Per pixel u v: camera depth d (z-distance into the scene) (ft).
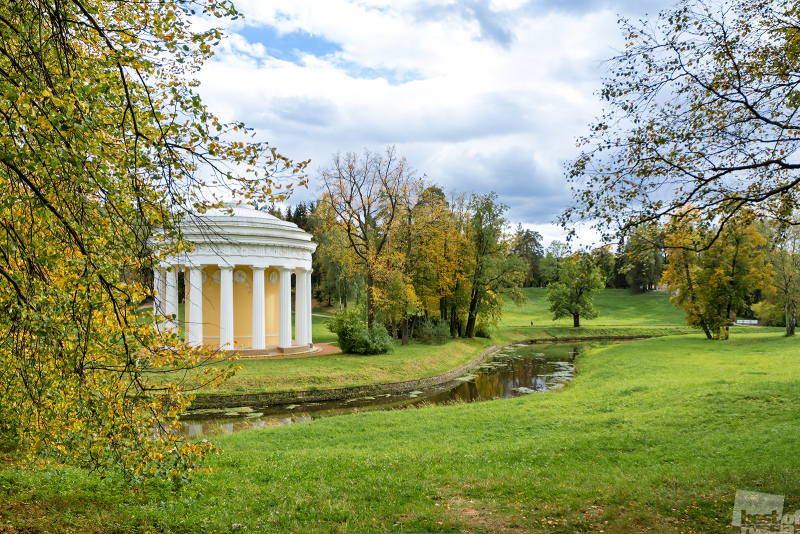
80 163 16.60
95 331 21.57
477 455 46.24
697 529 24.57
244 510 29.99
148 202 21.53
